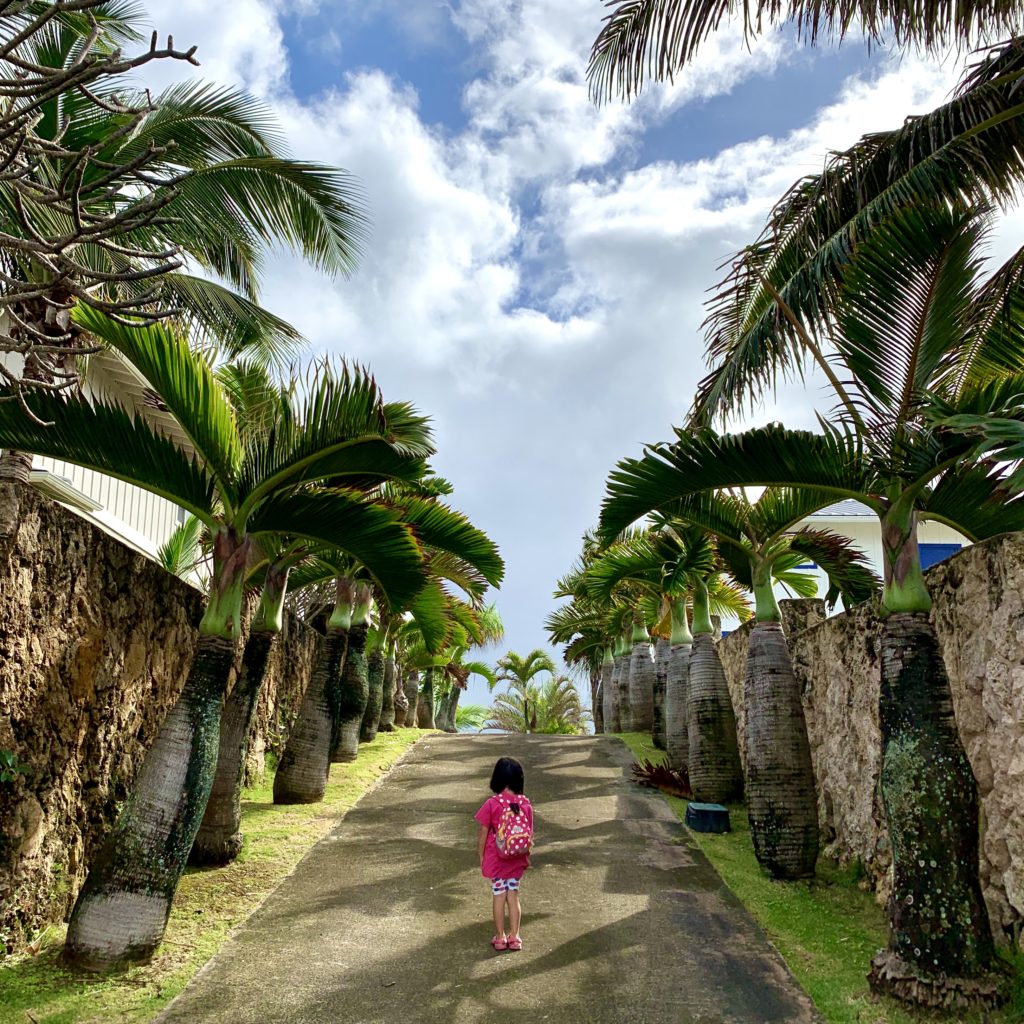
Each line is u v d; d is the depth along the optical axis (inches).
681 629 551.5
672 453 248.1
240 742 326.0
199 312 338.6
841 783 340.2
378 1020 196.7
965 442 208.4
